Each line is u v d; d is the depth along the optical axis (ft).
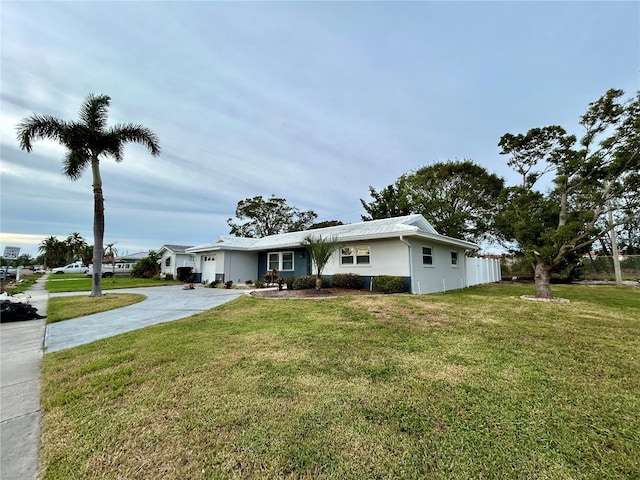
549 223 41.83
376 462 6.16
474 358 12.20
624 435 7.03
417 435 7.04
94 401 9.16
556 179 30.37
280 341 14.97
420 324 18.06
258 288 48.16
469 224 74.79
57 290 49.67
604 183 30.68
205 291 45.80
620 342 14.32
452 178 73.31
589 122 29.14
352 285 37.22
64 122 36.96
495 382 9.89
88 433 7.48
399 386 9.64
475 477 5.73
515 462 6.12
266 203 106.22
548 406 8.35
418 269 36.37
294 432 7.22
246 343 14.76
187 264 83.10
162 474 5.97
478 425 7.43
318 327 17.71
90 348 15.19
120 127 39.37
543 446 6.63
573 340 14.66
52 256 207.21
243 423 7.65
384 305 24.40
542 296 29.78
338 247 38.86
